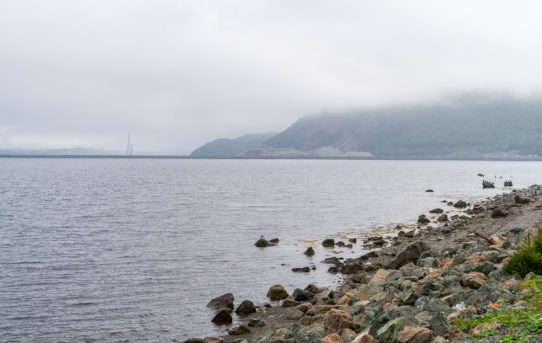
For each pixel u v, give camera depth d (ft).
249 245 132.57
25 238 145.18
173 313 73.46
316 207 233.76
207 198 290.15
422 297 54.24
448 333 39.70
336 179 529.86
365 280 86.99
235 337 63.10
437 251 100.83
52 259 113.70
